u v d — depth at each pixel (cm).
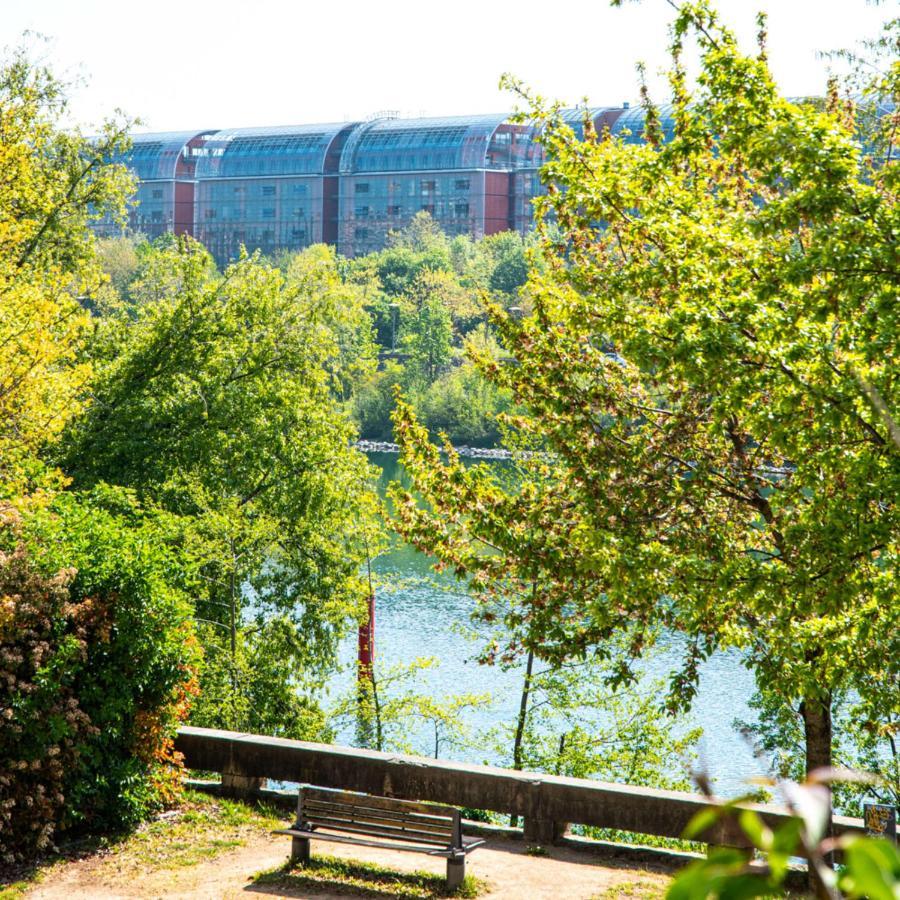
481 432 9469
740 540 1274
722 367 1024
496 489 1323
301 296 3291
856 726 2147
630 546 1127
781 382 1034
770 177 1048
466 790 1383
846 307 999
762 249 1142
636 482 1217
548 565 1257
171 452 2991
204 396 3073
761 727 2375
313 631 2977
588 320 1203
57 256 3544
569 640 1277
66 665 1280
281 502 2998
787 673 1112
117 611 1359
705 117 1142
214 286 3278
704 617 1149
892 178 1023
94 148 3562
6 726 1233
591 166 1223
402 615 4422
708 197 1271
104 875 1223
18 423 2061
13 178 2816
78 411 2188
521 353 1302
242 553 2755
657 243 1181
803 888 1187
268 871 1240
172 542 2419
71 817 1290
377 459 9075
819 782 110
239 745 1497
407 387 10331
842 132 1036
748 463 1240
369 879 1224
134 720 1382
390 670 2606
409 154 19900
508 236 17250
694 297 1113
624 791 1314
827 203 994
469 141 19588
